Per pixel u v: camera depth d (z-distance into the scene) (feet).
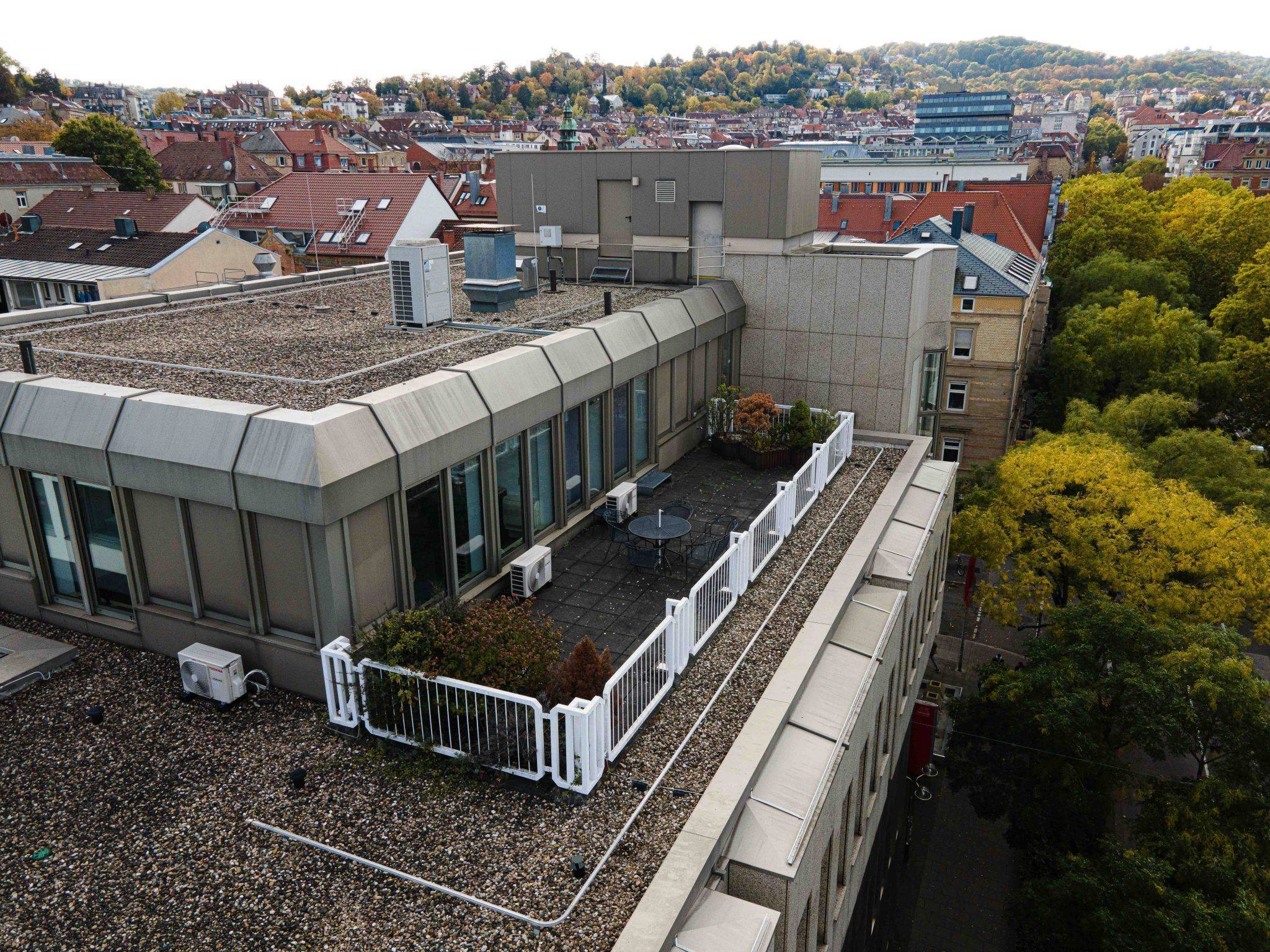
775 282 75.72
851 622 47.42
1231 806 63.36
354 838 31.01
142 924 27.58
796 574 50.26
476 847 30.53
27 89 611.88
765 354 77.87
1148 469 101.60
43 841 31.07
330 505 35.04
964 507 98.78
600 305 69.36
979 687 102.53
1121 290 175.32
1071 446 96.02
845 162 372.58
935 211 205.26
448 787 33.37
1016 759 76.48
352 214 218.79
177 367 48.34
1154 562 83.71
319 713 38.24
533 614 46.70
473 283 66.90
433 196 217.15
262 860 30.14
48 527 44.52
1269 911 56.54
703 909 28.25
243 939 26.96
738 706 38.34
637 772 34.24
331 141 426.10
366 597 38.52
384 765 34.73
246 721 37.68
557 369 51.31
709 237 78.13
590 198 81.56
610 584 49.96
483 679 35.17
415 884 28.99
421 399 41.27
